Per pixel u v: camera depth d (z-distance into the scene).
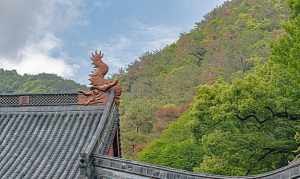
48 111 21.39
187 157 54.78
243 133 26.48
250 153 25.98
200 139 29.00
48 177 17.59
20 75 105.50
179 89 113.00
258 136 25.78
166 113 101.12
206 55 121.25
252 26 117.56
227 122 26.73
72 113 21.02
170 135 71.88
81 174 16.05
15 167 18.58
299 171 9.59
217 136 26.20
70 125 20.48
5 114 21.92
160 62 134.38
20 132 20.77
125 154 94.25
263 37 107.94
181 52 131.75
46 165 18.42
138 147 94.94
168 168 14.23
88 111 20.77
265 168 26.67
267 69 29.45
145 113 102.69
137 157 75.12
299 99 24.70
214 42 123.69
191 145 55.41
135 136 96.62
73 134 19.94
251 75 26.48
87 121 20.42
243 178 12.24
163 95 114.81
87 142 19.22
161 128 98.19
